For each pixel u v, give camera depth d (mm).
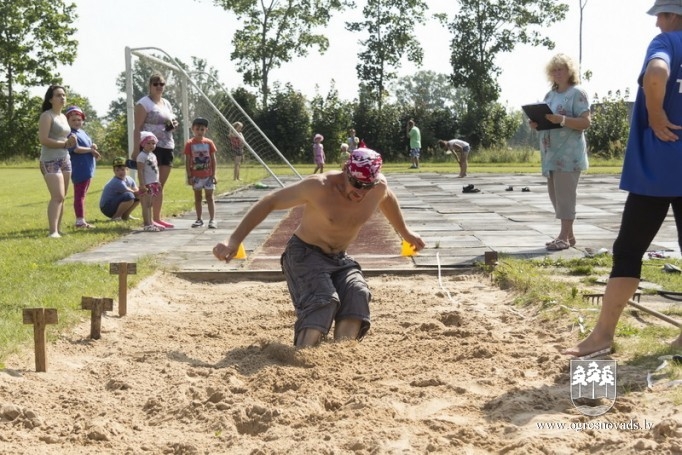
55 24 58531
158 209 13852
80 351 6191
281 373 5281
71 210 17719
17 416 4664
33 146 57781
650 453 3770
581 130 10766
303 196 5922
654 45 5285
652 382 4949
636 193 5305
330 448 4043
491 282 8953
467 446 4094
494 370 5422
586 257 10156
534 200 19281
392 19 62312
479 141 56781
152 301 8141
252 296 8547
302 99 54156
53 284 8430
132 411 4867
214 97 23781
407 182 27859
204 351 6227
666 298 7680
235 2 60344
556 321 6820
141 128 13820
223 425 4504
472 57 61156
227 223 14859
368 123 55656
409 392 4980
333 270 6156
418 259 10359
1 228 14109
